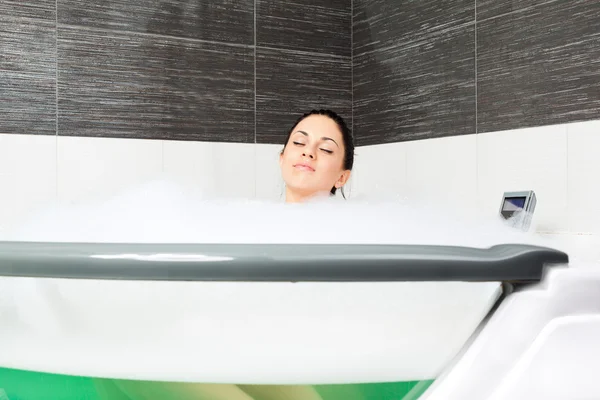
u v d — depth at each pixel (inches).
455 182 99.8
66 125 103.0
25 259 23.9
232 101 114.7
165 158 109.3
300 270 23.4
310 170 72.7
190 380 26.2
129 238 27.6
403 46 111.3
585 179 79.9
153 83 108.9
